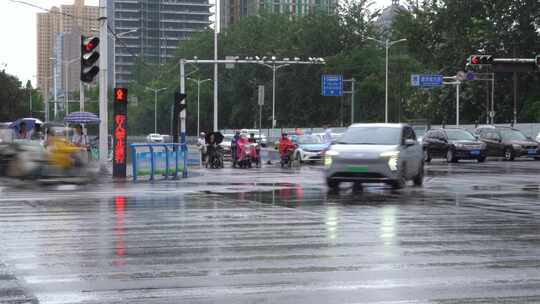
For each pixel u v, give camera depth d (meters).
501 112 87.94
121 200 20.88
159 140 85.56
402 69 107.75
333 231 14.15
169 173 31.47
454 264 10.57
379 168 23.08
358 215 16.97
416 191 24.06
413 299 8.33
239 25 137.25
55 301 8.24
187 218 16.31
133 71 148.75
